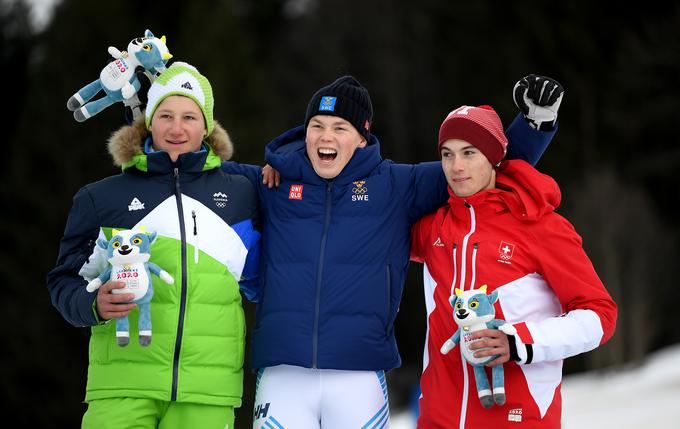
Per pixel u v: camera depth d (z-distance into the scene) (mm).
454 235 16484
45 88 66188
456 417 15820
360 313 16844
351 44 102250
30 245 61219
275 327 16844
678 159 85875
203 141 17750
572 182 81125
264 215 17781
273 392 17016
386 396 17344
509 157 17469
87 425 16031
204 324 16203
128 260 15516
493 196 16359
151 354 15977
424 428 16266
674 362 63562
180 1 76000
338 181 17484
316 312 16766
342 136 17469
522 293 16000
